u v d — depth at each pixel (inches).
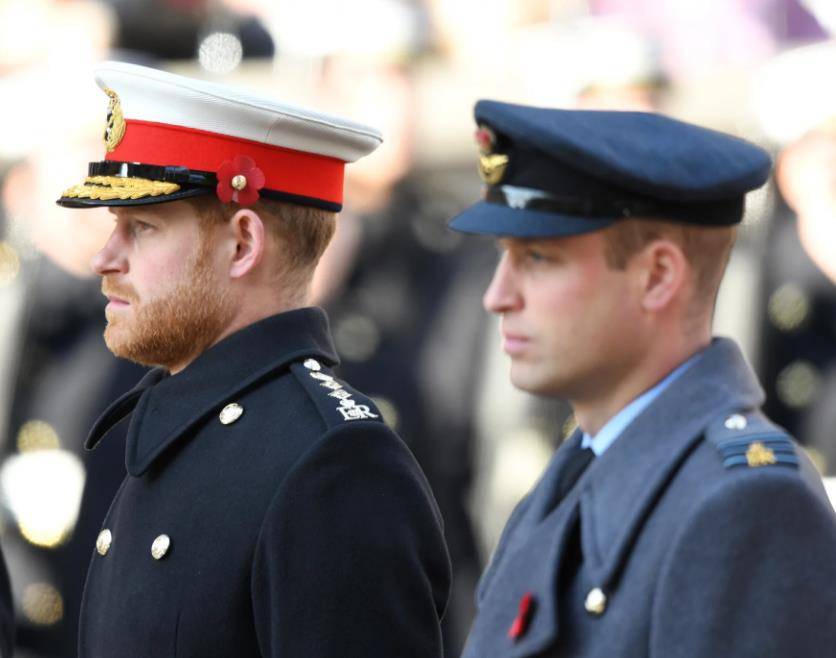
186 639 466.9
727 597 390.9
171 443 484.7
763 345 848.9
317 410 476.1
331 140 496.4
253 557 465.4
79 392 832.3
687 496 404.2
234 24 1008.9
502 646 424.2
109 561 492.1
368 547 462.6
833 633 392.2
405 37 882.1
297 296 500.4
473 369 841.5
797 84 874.1
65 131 893.8
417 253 856.9
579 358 421.7
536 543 429.7
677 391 420.2
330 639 455.5
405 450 480.4
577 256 419.5
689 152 422.0
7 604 581.6
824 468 837.2
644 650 400.2
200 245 485.1
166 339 487.2
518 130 420.2
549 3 968.9
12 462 839.1
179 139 483.5
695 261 422.3
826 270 848.9
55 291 852.0
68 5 956.0
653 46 889.5
